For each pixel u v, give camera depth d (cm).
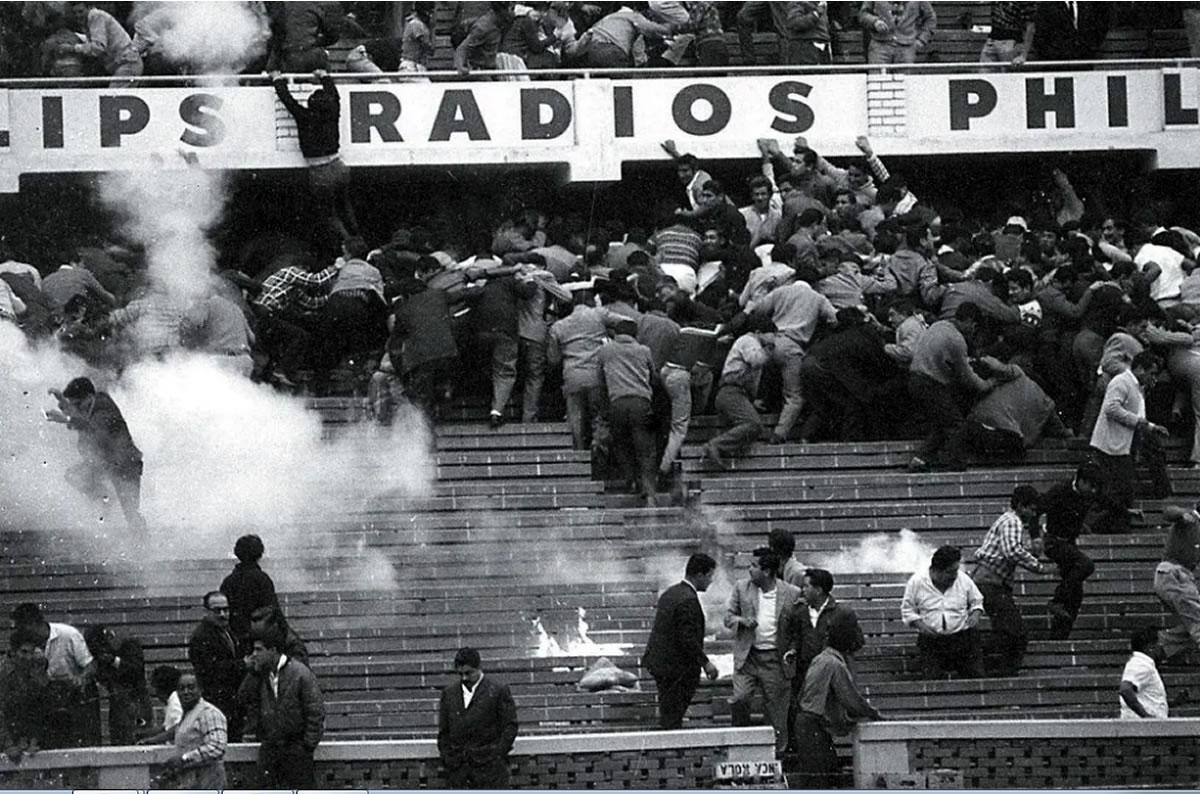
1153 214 3647
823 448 3250
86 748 2492
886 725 2553
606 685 2767
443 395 3284
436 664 2830
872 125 3812
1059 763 2577
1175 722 2598
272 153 3703
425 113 3731
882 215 3572
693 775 2547
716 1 3972
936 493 3191
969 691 2780
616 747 2536
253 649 2541
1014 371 3253
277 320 3381
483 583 3028
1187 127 3859
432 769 2517
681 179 3684
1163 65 3878
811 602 2631
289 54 3750
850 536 3148
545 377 3381
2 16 3759
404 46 3909
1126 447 3125
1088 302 3325
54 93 3684
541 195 3866
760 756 2553
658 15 3844
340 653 2881
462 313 3312
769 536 2828
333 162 3675
